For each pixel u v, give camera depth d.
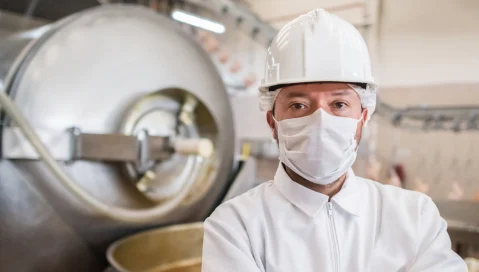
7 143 1.00
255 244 0.67
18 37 1.27
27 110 1.05
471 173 3.10
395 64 3.46
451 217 2.00
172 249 1.37
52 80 1.10
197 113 1.51
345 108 0.65
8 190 1.02
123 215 1.16
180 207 1.43
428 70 3.31
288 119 0.64
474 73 3.11
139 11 1.32
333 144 0.61
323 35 0.64
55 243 1.11
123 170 1.21
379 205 0.73
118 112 1.21
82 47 1.16
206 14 3.80
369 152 3.51
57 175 1.01
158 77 1.33
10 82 1.06
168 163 1.36
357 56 0.65
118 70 1.23
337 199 0.69
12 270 1.04
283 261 0.65
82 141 1.08
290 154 0.64
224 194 1.69
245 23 3.10
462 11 3.13
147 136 1.19
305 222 0.68
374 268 0.66
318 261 0.66
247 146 3.12
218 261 0.64
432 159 3.27
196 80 1.47
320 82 0.63
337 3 3.55
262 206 0.71
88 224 1.18
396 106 3.47
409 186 3.38
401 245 0.67
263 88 0.70
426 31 3.30
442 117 3.08
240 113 4.29
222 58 4.23
